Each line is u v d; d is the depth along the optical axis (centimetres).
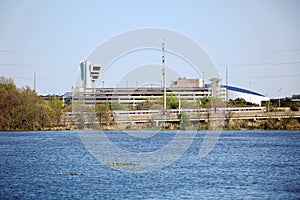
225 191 5256
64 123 14888
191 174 6462
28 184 5681
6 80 15138
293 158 8469
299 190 5316
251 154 9188
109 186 5541
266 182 5816
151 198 4903
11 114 14638
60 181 5881
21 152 9494
